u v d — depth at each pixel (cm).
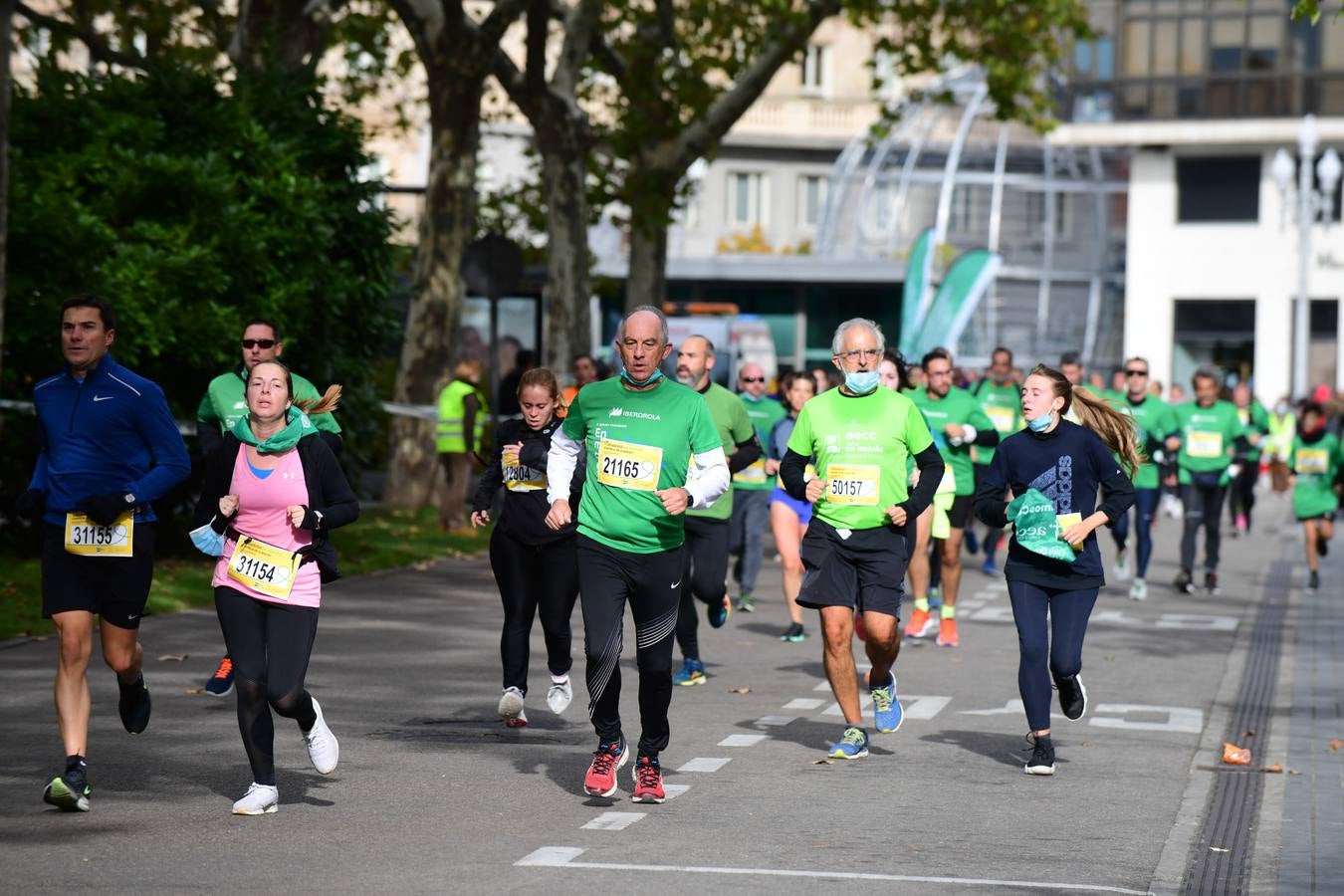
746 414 2150
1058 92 9369
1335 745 1803
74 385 1447
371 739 1742
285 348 3288
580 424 1500
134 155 3131
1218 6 9106
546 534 1764
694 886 1191
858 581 1714
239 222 3148
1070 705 1661
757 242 10425
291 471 1385
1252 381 9275
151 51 4941
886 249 10294
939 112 10400
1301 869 1284
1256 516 5938
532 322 5697
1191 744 1823
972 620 2923
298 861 1245
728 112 5275
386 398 4756
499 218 5812
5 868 1213
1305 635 2791
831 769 1641
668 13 5281
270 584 1384
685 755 1698
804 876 1227
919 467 1695
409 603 2881
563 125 5131
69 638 1422
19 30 4516
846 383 1705
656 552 1448
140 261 3017
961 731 1869
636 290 5525
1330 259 9169
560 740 1750
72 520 1425
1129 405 3328
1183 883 1238
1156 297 9400
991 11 5081
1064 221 10131
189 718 1812
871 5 5125
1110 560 4159
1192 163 9369
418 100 5794
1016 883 1222
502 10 4441
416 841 1312
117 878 1190
